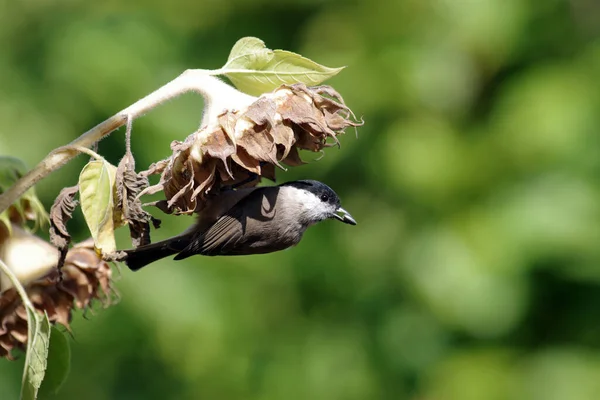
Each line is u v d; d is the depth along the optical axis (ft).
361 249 42.24
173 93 17.02
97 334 38.83
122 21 41.14
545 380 38.78
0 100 38.96
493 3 40.96
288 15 43.32
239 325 40.16
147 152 38.96
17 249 18.84
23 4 40.63
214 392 40.73
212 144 16.37
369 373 41.19
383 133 41.32
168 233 37.63
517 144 39.52
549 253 38.01
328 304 42.34
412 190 40.81
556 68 40.34
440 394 39.83
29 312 16.62
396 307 41.27
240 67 17.58
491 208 39.50
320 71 17.65
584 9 41.81
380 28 41.88
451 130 41.11
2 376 37.63
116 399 40.14
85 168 16.65
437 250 39.86
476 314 39.14
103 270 19.03
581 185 38.24
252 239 21.16
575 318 38.99
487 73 41.68
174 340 39.34
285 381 41.01
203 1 43.09
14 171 19.52
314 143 17.13
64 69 39.50
